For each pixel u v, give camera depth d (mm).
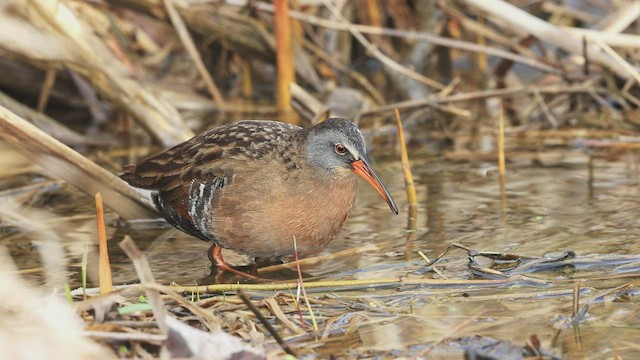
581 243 10250
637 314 8344
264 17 17312
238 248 10281
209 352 7242
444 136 15297
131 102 14258
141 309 7871
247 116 16250
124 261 10328
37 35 13797
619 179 12734
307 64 17172
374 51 16203
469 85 17734
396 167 13773
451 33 17812
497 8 15227
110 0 15633
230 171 10141
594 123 15500
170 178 10578
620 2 17094
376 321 8375
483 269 9414
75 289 9117
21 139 10883
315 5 17422
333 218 10281
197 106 16719
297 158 10141
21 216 11516
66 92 16562
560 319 8266
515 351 7586
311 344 7926
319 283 9188
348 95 16391
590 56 15414
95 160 14148
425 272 9633
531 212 11469
